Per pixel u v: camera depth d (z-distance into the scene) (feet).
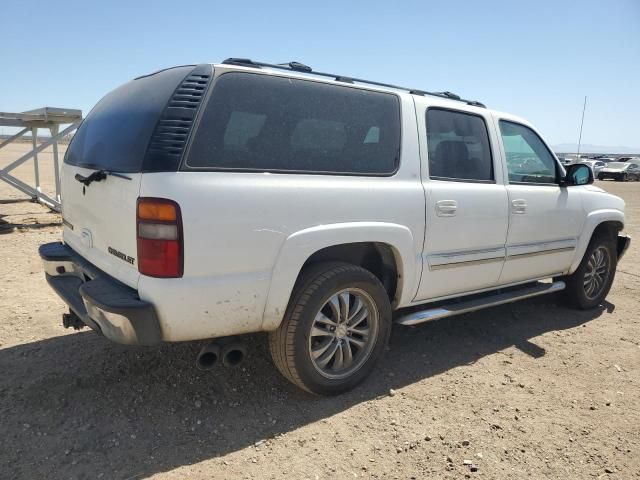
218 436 9.29
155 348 12.57
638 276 22.81
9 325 13.89
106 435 9.14
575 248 15.97
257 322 9.35
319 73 10.80
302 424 9.78
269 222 9.05
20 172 68.69
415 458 8.95
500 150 13.60
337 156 10.27
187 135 8.46
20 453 8.54
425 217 11.49
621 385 11.97
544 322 16.19
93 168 9.96
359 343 11.00
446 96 13.56
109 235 9.39
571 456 9.21
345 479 8.32
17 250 23.07
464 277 12.83
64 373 11.25
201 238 8.38
